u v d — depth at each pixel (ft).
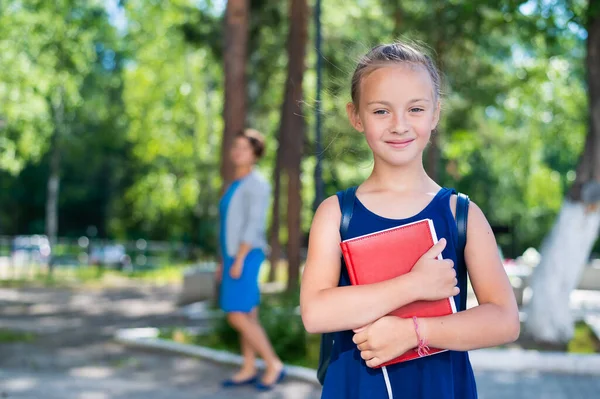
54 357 32.14
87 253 109.09
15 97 89.04
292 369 27.61
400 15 57.62
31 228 199.21
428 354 6.30
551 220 156.35
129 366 30.14
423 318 6.18
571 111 69.00
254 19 63.16
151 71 115.96
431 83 6.57
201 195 123.44
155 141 123.34
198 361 31.40
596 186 35.50
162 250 112.47
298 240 61.82
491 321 6.25
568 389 27.14
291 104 60.90
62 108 117.80
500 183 140.26
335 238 6.65
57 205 193.88
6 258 107.04
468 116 61.46
